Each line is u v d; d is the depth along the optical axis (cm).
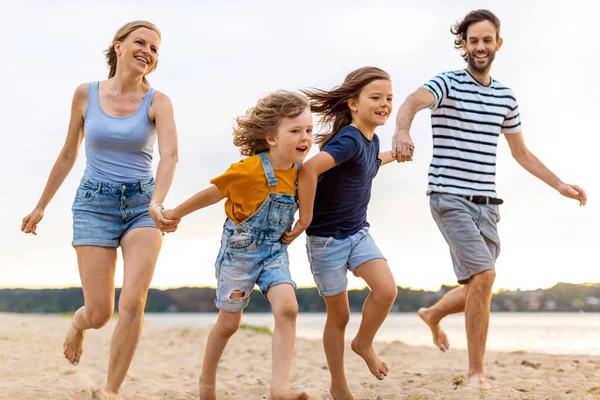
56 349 765
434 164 483
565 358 670
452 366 674
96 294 398
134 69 397
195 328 1155
